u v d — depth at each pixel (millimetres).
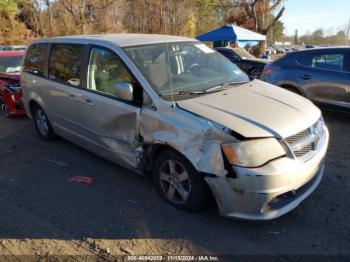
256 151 2945
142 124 3619
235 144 2947
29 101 5816
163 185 3701
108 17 33406
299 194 3295
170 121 3338
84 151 5305
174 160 3432
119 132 3959
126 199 3873
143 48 4094
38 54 5539
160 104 3482
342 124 6461
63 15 29500
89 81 4355
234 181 2967
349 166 4570
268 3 25984
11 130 6617
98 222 3486
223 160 2984
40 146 5633
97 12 31281
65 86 4746
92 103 4234
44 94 5285
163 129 3408
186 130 3201
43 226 3459
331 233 3191
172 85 3736
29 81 5664
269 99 3627
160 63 3973
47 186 4266
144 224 3418
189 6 36656
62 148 5477
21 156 5254
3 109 7652
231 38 18531
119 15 34719
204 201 3346
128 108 3746
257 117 3178
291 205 3189
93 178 4395
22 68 5992
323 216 3441
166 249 3072
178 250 3053
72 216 3605
